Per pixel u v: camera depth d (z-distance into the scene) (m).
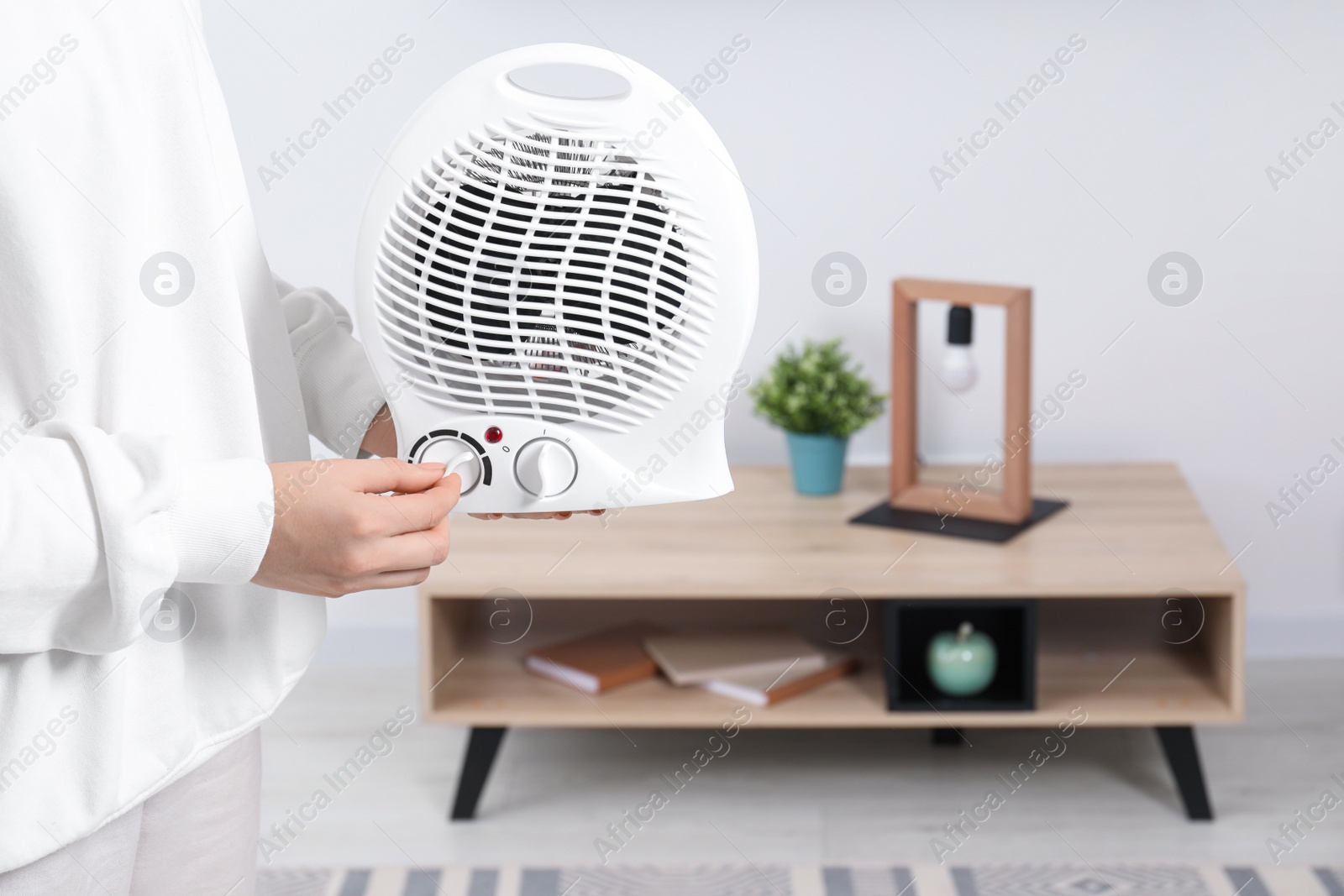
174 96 0.60
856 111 1.91
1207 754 1.79
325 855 1.57
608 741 1.89
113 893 0.63
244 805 0.71
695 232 0.62
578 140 0.62
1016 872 1.49
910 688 1.65
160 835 0.66
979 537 1.67
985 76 1.90
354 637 2.16
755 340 2.02
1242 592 1.51
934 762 1.79
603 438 0.65
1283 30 1.86
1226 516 2.06
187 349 0.62
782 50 1.89
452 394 0.66
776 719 1.58
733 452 2.10
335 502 0.55
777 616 1.96
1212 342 1.99
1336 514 2.04
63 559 0.50
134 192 0.58
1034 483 1.93
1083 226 1.95
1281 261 1.95
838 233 1.97
